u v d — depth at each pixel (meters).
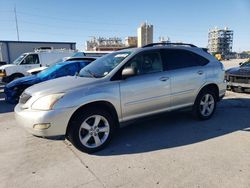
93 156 4.04
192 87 5.33
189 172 3.42
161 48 5.05
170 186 3.11
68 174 3.49
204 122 5.66
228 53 110.12
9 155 4.16
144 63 4.74
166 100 4.95
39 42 29.17
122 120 4.47
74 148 4.38
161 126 5.43
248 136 4.74
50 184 3.25
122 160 3.86
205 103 5.72
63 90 3.97
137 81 4.53
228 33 109.50
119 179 3.31
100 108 4.22
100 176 3.41
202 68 5.52
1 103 8.65
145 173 3.44
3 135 5.18
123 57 4.66
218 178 3.25
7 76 13.82
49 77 8.66
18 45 28.05
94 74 4.62
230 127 5.29
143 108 4.66
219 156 3.89
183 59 5.32
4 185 3.25
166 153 4.05
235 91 9.47
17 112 4.17
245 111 6.64
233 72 9.31
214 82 5.68
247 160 3.74
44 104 3.86
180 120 5.82
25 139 4.91
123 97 4.38
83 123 4.04
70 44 31.06
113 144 4.50
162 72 4.90
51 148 4.41
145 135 4.91
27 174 3.52
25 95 4.28
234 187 3.05
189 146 4.31
